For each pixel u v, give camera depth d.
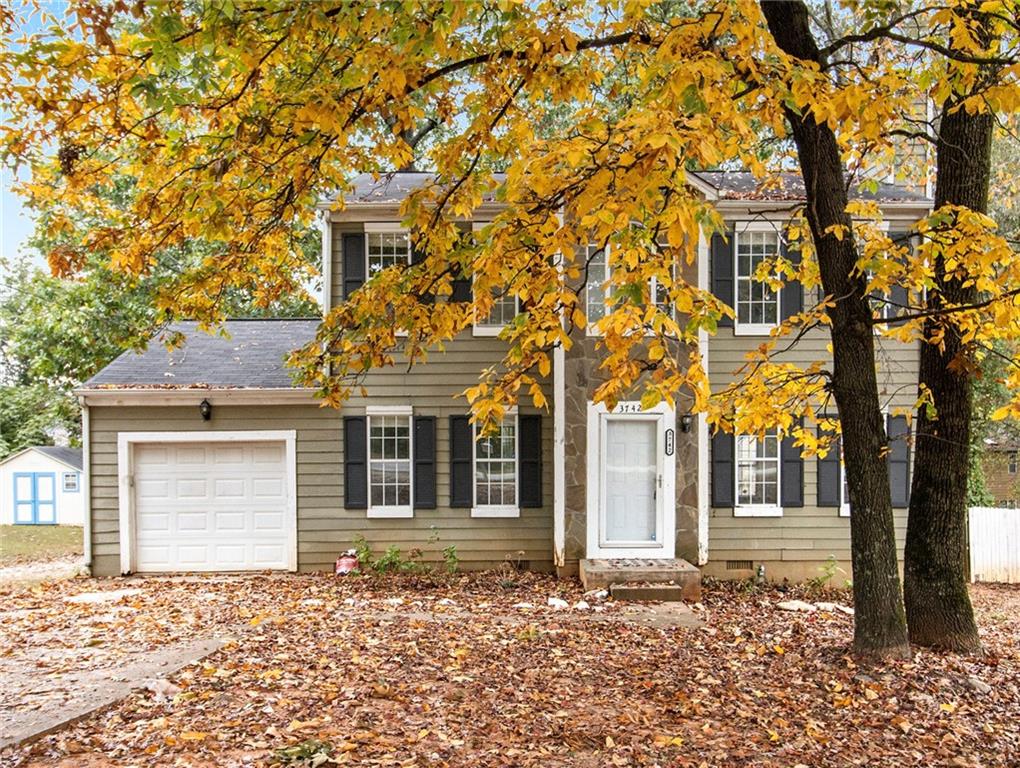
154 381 12.84
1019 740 5.47
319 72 5.67
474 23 5.74
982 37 6.26
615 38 5.92
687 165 4.97
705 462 12.36
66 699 5.42
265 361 13.79
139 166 5.99
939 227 6.04
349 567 12.47
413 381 12.90
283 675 6.21
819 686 6.45
